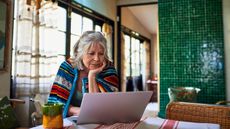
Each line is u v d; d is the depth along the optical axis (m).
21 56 2.25
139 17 6.38
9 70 2.19
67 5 3.21
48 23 2.57
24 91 2.26
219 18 3.13
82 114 0.90
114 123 0.97
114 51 4.49
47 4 2.57
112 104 0.91
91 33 1.21
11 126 1.77
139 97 0.95
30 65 2.31
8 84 2.18
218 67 3.13
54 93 1.13
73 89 1.17
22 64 2.26
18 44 2.25
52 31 2.63
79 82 1.21
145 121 1.03
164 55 3.36
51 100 1.12
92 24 3.92
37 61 2.41
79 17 3.58
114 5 4.57
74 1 3.31
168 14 3.36
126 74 5.47
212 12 3.16
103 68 1.22
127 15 5.59
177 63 3.30
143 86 6.92
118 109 0.94
